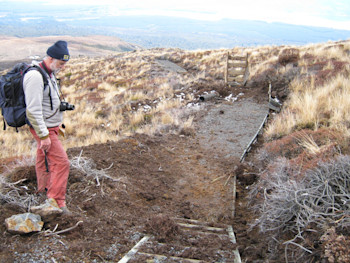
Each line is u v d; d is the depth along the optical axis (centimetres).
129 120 1161
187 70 2075
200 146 760
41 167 387
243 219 446
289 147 557
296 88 1049
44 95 330
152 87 1598
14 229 309
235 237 381
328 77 1057
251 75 1380
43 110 335
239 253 334
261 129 832
